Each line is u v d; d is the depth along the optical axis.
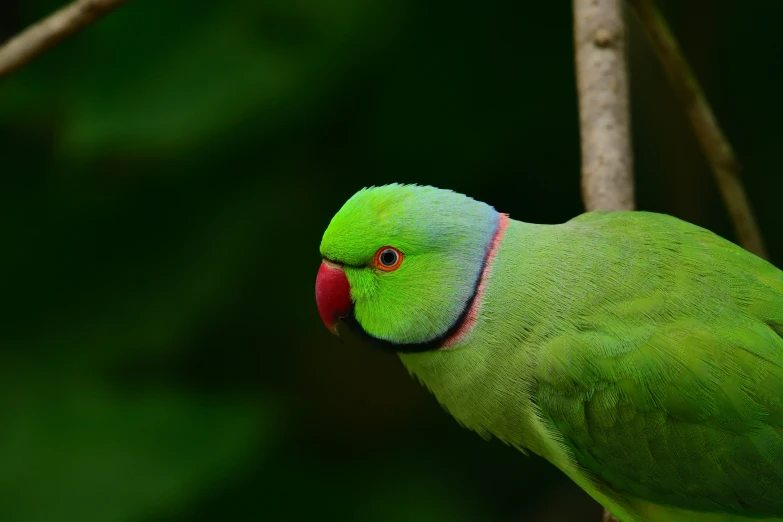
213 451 10.23
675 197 12.29
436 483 11.32
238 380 12.00
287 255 11.34
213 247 11.02
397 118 11.42
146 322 10.77
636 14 7.77
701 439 6.32
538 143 11.52
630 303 6.36
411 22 11.11
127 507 9.77
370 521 10.80
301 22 10.50
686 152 12.16
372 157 11.50
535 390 6.53
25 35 7.07
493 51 11.30
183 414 10.43
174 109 9.99
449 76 11.34
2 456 10.01
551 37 11.32
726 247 6.57
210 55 10.23
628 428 6.41
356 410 12.52
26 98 10.41
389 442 12.45
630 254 6.47
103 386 10.48
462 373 6.65
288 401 12.05
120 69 10.08
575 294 6.42
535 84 11.39
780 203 11.55
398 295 6.52
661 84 12.16
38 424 10.23
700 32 11.88
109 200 11.13
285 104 10.56
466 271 6.48
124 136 9.88
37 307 10.83
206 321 11.12
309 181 11.48
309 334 11.99
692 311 6.29
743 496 6.47
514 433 6.88
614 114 7.49
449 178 11.55
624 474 6.66
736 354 6.19
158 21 10.22
